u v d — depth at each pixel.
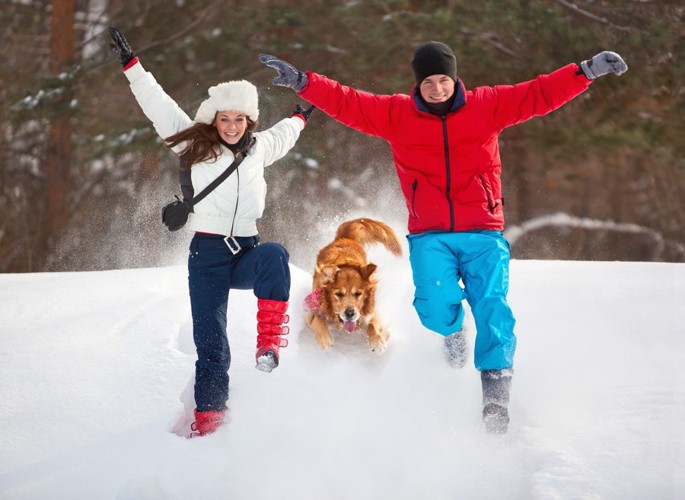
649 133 30.22
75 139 33.06
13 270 35.62
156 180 32.62
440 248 8.38
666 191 36.75
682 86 30.69
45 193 35.81
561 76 8.18
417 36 28.98
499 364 7.76
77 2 37.22
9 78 34.72
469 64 28.95
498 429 7.44
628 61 29.83
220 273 8.25
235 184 8.18
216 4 31.48
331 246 11.70
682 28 30.61
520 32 29.39
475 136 8.27
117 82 31.33
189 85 30.73
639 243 37.34
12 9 35.19
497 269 8.24
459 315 8.71
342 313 10.39
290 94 30.28
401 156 8.54
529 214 35.72
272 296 8.02
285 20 29.52
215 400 8.00
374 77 30.19
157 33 31.84
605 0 31.00
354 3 29.77
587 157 34.28
